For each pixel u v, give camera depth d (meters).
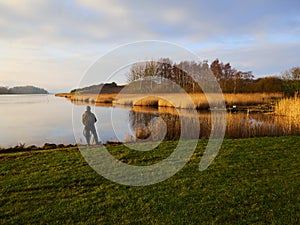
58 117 17.55
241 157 6.16
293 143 7.56
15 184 4.61
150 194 4.16
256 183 4.53
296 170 5.19
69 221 3.35
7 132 12.31
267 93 23.73
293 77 24.55
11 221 3.36
